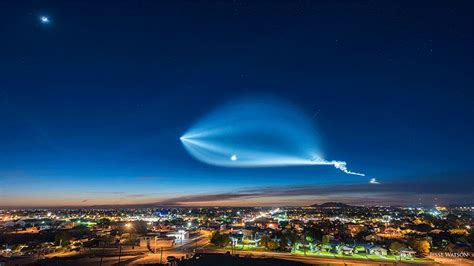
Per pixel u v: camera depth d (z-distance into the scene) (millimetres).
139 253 147500
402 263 134625
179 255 140375
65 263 121250
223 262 112438
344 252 160500
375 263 132375
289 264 119625
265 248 168375
